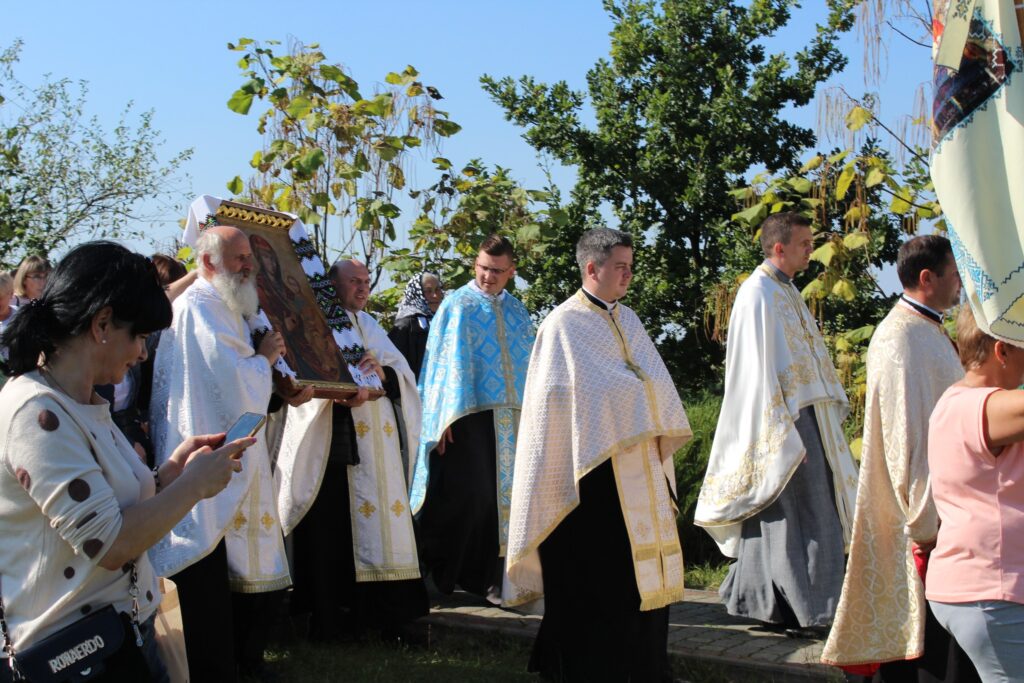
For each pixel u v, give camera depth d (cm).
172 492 274
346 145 934
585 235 530
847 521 591
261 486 538
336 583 619
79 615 272
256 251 572
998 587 327
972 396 335
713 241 1370
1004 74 287
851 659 423
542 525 504
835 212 946
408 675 551
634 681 503
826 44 1394
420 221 1020
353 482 618
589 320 521
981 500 332
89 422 278
